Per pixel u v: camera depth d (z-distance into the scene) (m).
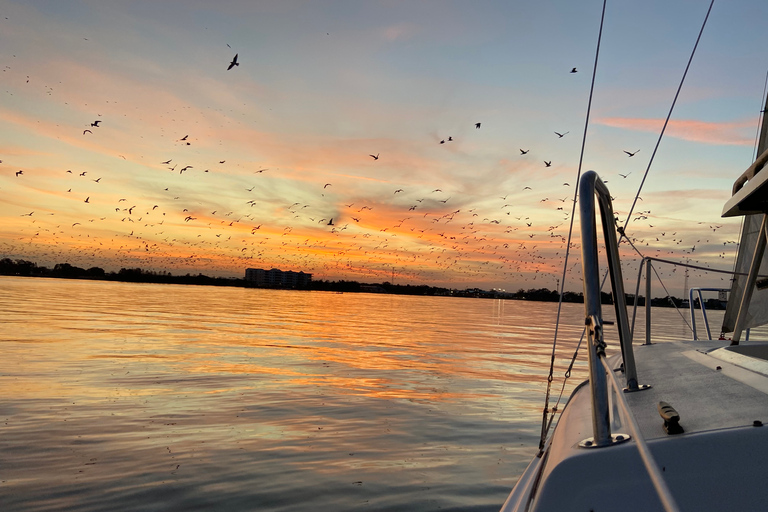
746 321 4.37
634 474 1.63
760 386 2.19
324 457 6.78
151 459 6.50
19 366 13.55
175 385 11.60
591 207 1.78
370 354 19.50
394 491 5.66
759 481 1.57
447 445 7.50
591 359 1.74
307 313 54.66
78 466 6.19
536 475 2.34
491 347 24.16
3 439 7.17
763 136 4.80
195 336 23.91
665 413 1.84
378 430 8.21
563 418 2.65
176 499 5.30
